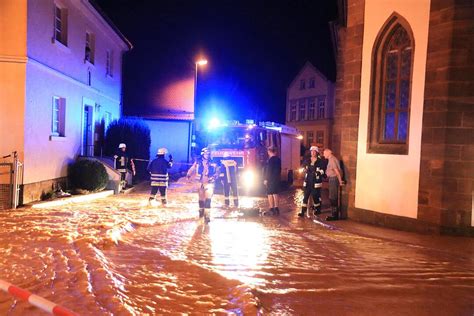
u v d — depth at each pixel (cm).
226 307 504
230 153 1864
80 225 955
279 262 711
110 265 660
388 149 1107
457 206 979
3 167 1245
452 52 965
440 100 988
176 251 776
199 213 1130
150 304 509
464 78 962
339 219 1209
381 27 1123
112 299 508
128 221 1021
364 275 648
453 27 962
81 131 1770
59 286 559
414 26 1038
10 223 972
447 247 868
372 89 1156
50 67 1429
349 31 1221
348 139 1219
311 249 820
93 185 1590
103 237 822
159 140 2878
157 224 1047
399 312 510
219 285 578
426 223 1016
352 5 1210
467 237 972
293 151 2419
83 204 1377
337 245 866
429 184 1011
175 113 2914
